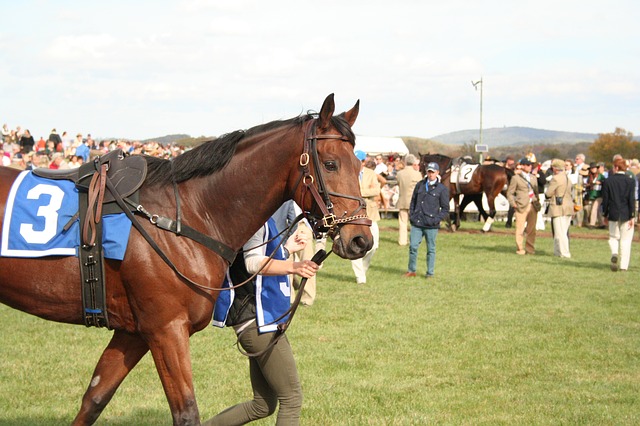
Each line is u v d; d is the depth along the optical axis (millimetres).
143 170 3514
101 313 3438
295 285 8797
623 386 5660
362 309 8539
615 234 11938
